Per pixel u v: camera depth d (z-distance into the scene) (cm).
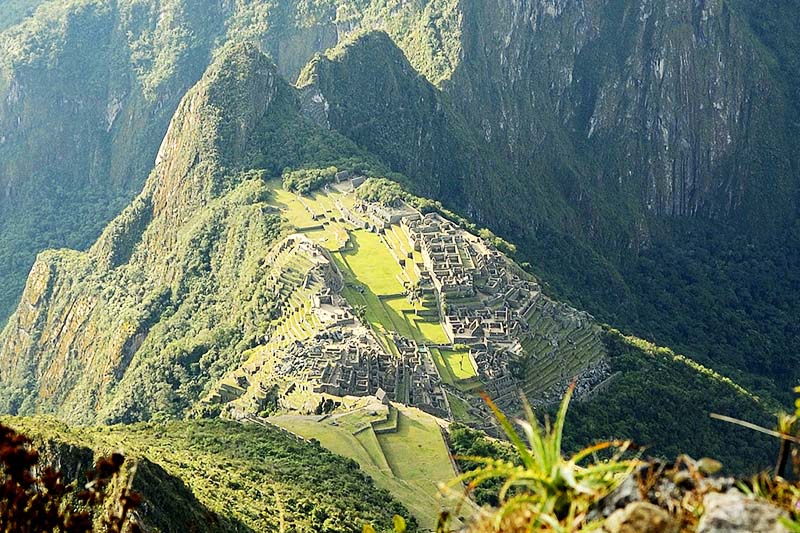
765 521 1912
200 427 12138
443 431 11925
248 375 15075
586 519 2048
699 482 2042
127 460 7250
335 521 9075
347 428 11694
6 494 2427
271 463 10631
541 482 2069
